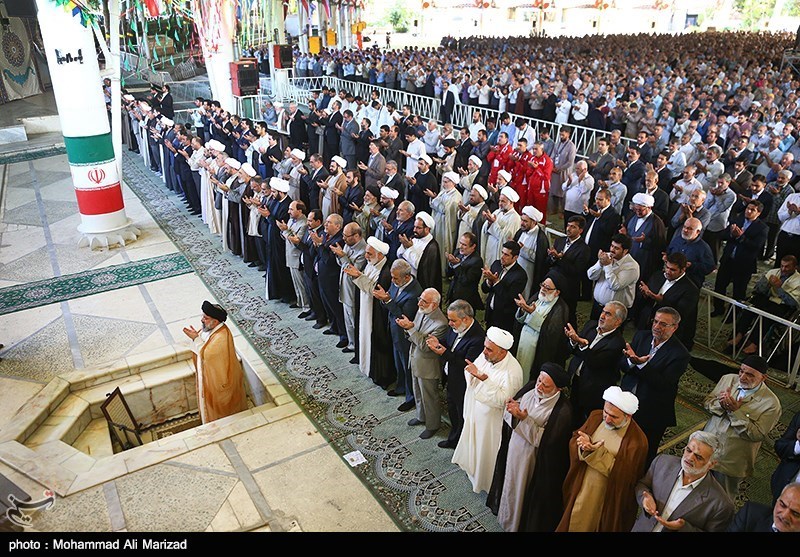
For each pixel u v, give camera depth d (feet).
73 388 21.54
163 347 23.90
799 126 39.91
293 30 100.99
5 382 21.75
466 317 17.02
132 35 77.46
